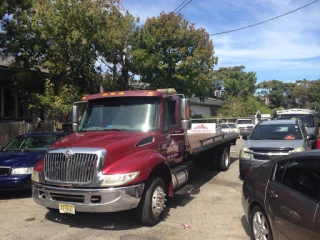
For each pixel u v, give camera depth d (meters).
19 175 7.71
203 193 8.05
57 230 5.61
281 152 8.81
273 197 4.23
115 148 5.40
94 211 5.12
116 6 16.61
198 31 23.42
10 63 16.77
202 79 24.47
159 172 6.18
